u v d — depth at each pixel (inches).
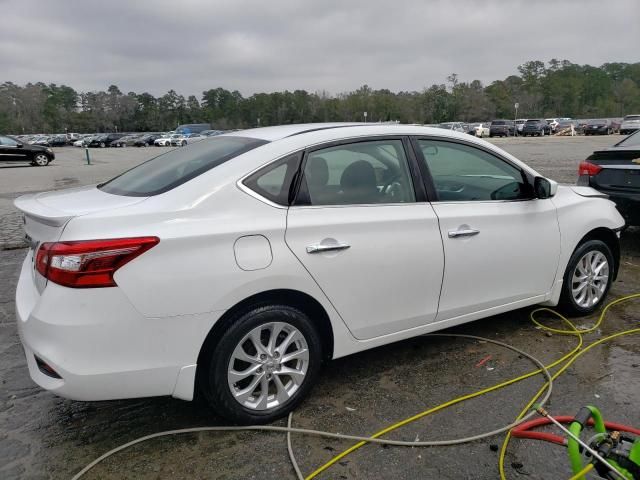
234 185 113.0
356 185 127.6
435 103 3914.9
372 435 114.4
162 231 103.7
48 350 100.2
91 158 1318.9
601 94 4562.0
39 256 105.1
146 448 111.7
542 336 163.6
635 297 195.8
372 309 128.3
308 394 126.2
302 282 116.0
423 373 141.6
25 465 107.3
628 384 133.6
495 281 149.3
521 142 1453.0
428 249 133.5
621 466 82.7
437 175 141.2
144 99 4896.7
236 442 113.2
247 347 116.4
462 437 113.2
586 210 170.7
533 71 4729.3
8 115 4475.9
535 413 120.7
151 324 102.7
